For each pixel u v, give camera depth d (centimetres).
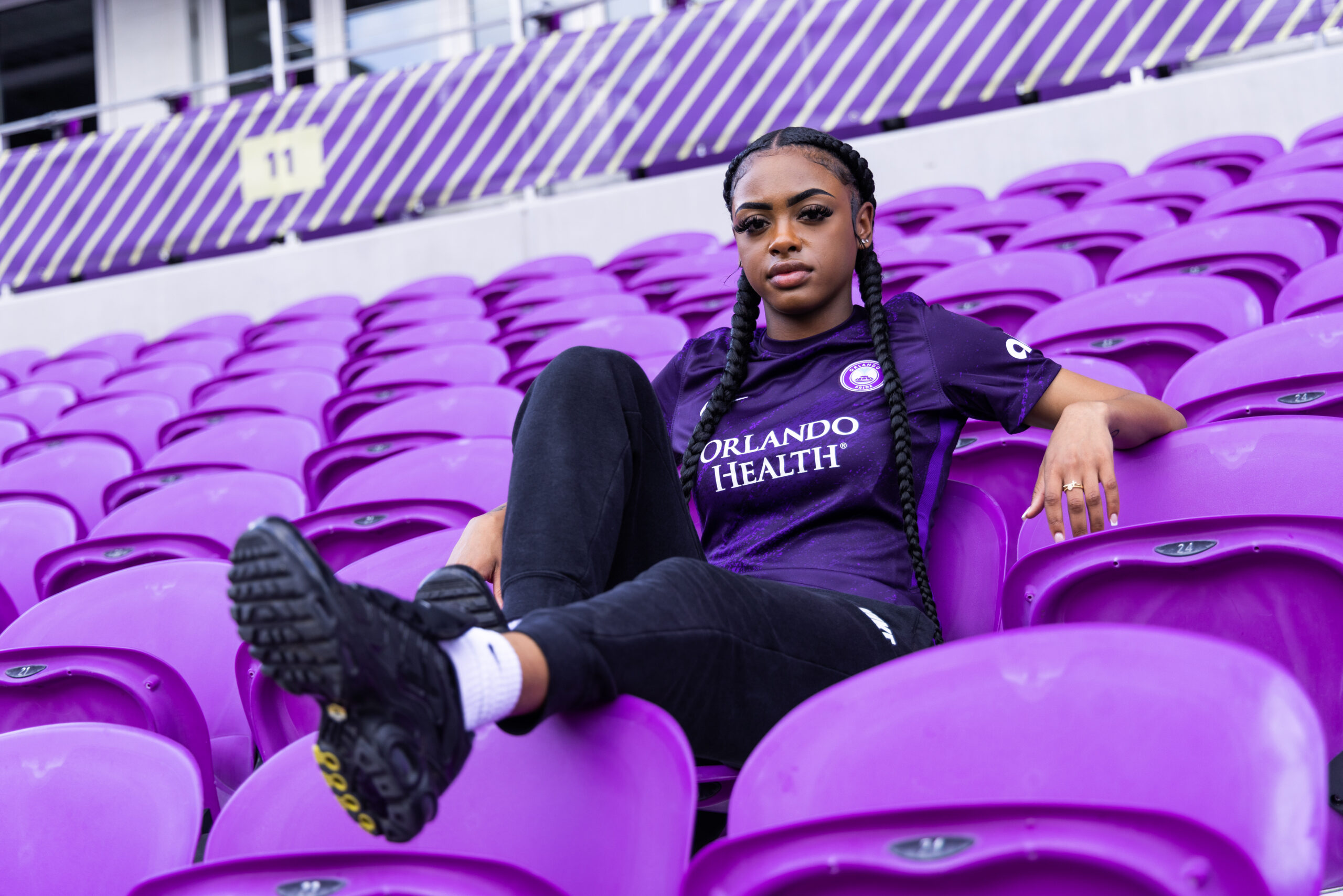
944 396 183
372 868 111
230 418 400
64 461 377
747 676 140
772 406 190
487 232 752
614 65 717
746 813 118
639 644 127
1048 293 360
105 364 610
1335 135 514
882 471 179
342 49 1030
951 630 181
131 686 184
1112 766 107
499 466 262
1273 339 224
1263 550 145
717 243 638
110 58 1112
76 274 828
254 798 141
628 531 159
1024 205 527
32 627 224
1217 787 102
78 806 148
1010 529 229
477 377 415
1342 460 169
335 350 508
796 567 175
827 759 119
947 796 113
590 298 489
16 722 192
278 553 102
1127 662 111
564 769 129
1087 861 87
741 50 693
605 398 153
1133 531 153
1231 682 104
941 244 468
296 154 775
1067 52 643
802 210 188
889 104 668
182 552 255
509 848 129
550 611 124
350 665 103
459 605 124
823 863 94
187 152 795
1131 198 498
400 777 106
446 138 748
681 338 394
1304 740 98
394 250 768
